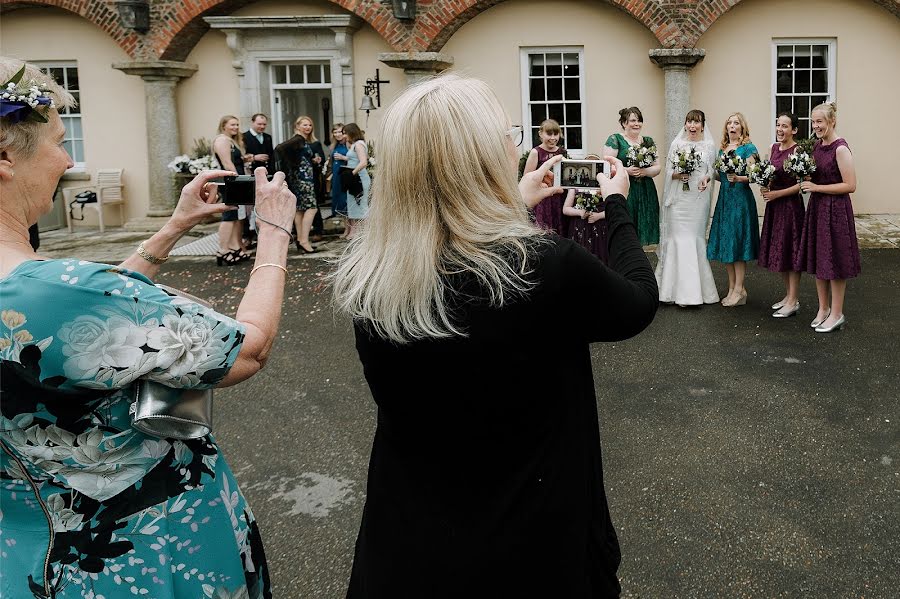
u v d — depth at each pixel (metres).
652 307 1.54
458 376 1.46
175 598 1.45
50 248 11.62
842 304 6.78
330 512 3.59
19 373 1.30
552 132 7.45
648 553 3.14
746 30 12.19
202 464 1.51
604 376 5.30
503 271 1.43
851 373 5.18
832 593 2.84
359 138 10.87
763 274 8.37
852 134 12.33
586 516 1.53
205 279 8.95
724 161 6.74
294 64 13.48
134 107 13.59
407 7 12.12
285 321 7.08
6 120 1.43
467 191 1.47
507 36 12.70
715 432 4.30
